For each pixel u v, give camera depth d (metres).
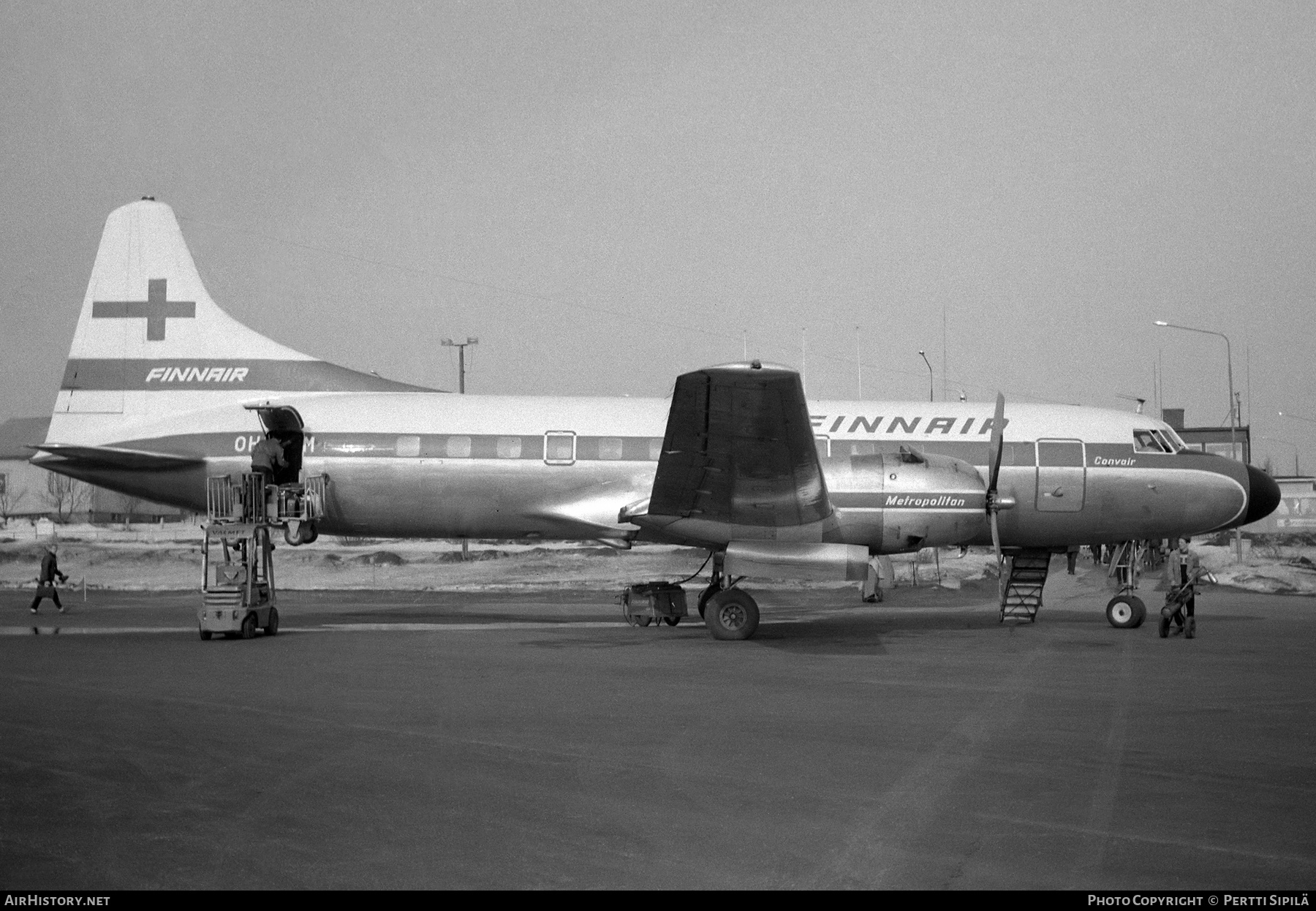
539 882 5.55
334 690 11.47
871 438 19.62
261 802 6.98
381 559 42.19
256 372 20.12
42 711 10.14
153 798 7.05
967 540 18.05
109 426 20.12
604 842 6.22
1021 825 6.54
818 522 16.38
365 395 19.89
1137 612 19.27
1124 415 20.41
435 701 10.77
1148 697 11.27
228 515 18.92
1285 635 18.05
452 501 19.06
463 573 37.50
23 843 6.14
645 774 7.75
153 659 14.16
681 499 16.31
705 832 6.40
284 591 29.69
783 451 14.72
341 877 5.61
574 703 10.68
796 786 7.44
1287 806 6.96
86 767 7.90
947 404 20.36
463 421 19.25
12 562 40.31
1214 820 6.65
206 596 17.08
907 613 22.86
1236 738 9.09
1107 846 6.16
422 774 7.74
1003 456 19.67
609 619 20.97
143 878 5.58
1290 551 50.66
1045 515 19.77
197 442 19.50
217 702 10.70
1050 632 18.42
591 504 18.81
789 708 10.44
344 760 8.13
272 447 18.73
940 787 7.42
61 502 74.88
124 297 20.41
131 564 40.25
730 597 16.84
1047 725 9.67
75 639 16.81
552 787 7.39
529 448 18.98
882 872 5.74
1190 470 19.77
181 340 20.27
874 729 9.45
